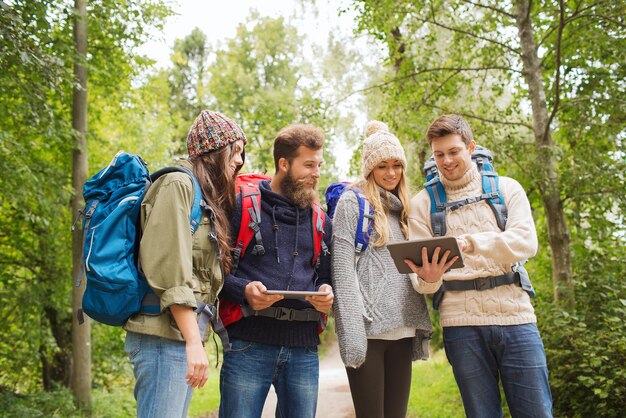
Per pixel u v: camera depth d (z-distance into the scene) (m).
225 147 2.57
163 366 2.22
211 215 2.41
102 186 2.36
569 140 7.33
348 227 2.99
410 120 7.62
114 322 2.20
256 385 2.74
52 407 8.52
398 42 8.12
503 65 7.73
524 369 2.75
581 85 7.00
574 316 5.88
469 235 2.79
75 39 8.92
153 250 2.18
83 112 9.07
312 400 2.87
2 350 9.84
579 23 6.98
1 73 6.94
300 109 8.48
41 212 9.12
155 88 11.83
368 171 3.13
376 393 2.96
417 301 3.09
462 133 2.97
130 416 9.30
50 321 10.81
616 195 6.62
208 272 2.41
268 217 2.85
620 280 6.44
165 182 2.31
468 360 2.84
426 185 3.13
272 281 2.77
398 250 2.61
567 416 5.89
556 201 6.81
